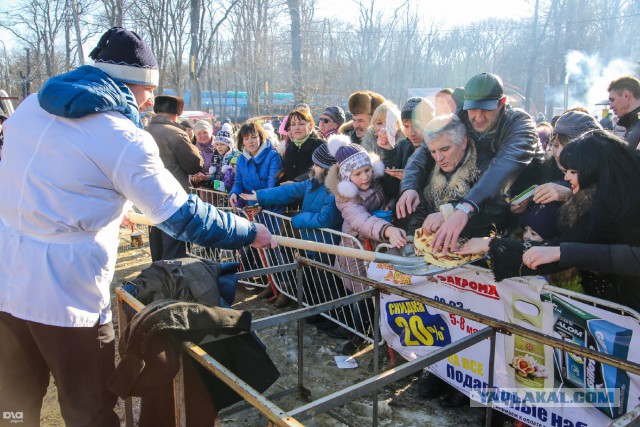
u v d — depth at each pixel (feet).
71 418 6.10
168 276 7.30
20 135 5.76
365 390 5.15
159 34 63.67
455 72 107.04
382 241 10.57
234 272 8.48
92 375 6.08
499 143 8.43
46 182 5.58
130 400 7.52
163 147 14.69
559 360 7.41
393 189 11.42
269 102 70.23
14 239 5.84
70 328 5.83
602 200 6.61
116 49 6.20
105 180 5.68
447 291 8.96
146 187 5.64
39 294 5.71
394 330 10.14
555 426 7.55
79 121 5.57
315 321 13.34
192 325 5.88
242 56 71.36
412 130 10.98
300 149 15.01
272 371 7.07
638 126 10.32
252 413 9.25
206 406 6.36
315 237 12.76
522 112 8.36
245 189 15.94
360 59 76.28
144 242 22.13
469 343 6.45
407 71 90.74
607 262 6.51
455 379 9.08
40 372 6.50
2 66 90.12
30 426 6.53
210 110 88.22
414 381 10.32
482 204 7.81
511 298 7.93
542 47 83.82
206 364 5.36
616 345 6.64
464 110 9.00
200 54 68.49
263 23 68.59
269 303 14.85
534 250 7.04
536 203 7.82
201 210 6.00
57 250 5.71
